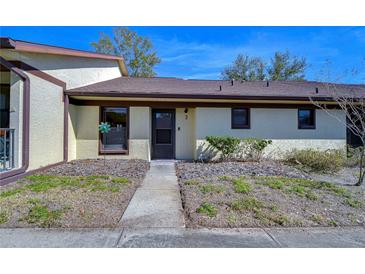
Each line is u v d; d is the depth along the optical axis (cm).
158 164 829
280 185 505
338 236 300
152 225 322
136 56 2794
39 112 650
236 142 846
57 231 299
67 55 802
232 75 2952
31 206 367
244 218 344
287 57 2792
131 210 375
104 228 311
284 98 862
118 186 507
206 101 905
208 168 722
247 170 688
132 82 1049
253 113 937
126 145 902
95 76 999
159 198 440
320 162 724
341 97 819
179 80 1159
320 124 955
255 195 444
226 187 498
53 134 720
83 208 370
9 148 566
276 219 338
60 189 467
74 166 725
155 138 958
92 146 890
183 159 952
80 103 883
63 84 781
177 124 966
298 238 293
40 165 653
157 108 948
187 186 511
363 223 337
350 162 813
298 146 943
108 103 891
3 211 344
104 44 2712
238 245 276
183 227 318
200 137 914
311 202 414
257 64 2909
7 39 521
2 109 757
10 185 500
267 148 933
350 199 432
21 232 294
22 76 575
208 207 374
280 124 944
